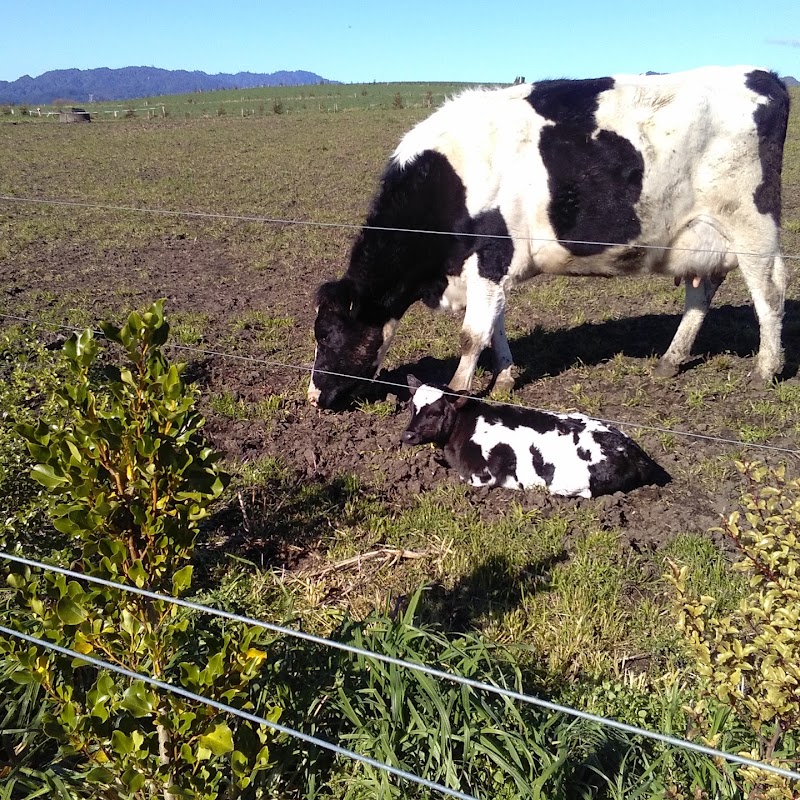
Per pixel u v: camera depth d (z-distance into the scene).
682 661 3.74
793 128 27.92
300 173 23.09
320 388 6.88
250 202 18.22
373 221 6.72
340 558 4.71
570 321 9.32
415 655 3.23
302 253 13.21
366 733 3.00
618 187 6.38
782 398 6.72
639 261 6.77
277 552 4.82
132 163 25.80
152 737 2.58
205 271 12.09
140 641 2.47
